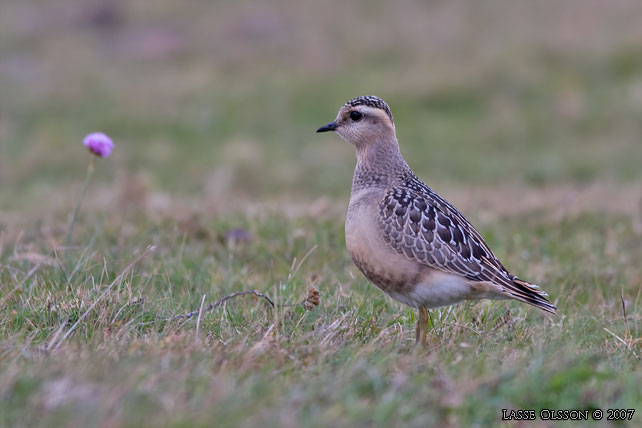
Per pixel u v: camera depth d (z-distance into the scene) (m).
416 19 38.81
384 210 9.88
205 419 6.65
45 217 15.35
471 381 7.71
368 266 9.98
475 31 36.91
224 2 43.41
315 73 34.00
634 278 12.57
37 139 27.55
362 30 38.16
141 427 6.51
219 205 16.55
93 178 24.86
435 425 7.01
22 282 10.23
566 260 13.44
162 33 39.50
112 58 36.81
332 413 6.90
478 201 17.72
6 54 36.91
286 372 8.02
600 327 10.25
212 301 10.64
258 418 6.76
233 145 27.11
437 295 9.73
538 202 17.20
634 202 17.50
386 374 7.96
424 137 28.67
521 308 11.01
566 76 32.00
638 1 38.44
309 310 10.12
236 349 8.51
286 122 30.09
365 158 10.80
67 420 6.54
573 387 7.84
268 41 38.16
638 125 28.89
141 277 11.24
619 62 32.72
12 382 7.09
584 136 28.56
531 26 36.81
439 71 32.66
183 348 8.38
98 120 29.64
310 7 41.78
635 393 7.86
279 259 12.95
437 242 9.65
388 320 10.30
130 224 14.39
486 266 9.70
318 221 14.82
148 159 26.23
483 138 28.45
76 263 11.44
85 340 8.80
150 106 30.75
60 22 40.94
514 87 31.36
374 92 31.69
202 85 32.78
